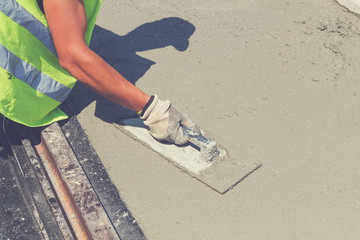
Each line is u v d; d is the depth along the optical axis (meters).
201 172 2.84
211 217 2.64
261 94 3.38
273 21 4.06
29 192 2.96
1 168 3.11
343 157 2.90
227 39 3.93
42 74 3.03
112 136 3.17
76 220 2.78
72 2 2.68
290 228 2.55
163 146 3.04
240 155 2.93
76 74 2.81
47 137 3.13
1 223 2.79
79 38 2.70
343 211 2.61
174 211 2.68
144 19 4.27
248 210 2.65
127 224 2.64
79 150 3.08
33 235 2.73
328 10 4.07
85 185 2.79
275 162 2.90
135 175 2.90
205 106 3.31
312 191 2.72
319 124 3.13
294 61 3.66
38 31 2.90
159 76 3.60
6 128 3.33
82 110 3.38
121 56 3.83
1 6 2.69
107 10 4.44
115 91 2.81
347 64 3.58
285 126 3.13
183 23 4.16
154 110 2.90
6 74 2.80
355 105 3.25
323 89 3.39
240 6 4.30
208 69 3.63
